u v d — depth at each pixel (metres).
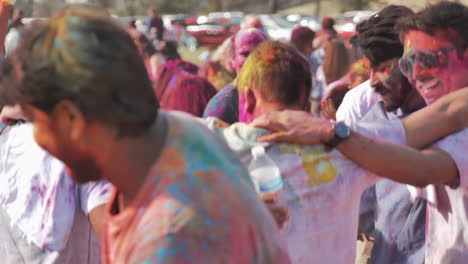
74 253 3.23
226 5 66.81
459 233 3.04
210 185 1.78
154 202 1.77
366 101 4.68
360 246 5.40
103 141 1.78
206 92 5.34
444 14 2.97
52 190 3.11
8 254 3.29
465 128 2.83
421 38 3.03
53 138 1.80
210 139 1.93
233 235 1.76
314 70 11.73
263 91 2.84
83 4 1.87
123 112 1.74
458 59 3.00
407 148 2.72
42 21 1.82
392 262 3.88
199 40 37.47
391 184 3.85
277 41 2.97
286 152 2.68
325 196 2.69
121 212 1.91
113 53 1.73
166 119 1.92
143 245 1.73
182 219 1.72
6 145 3.32
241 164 1.99
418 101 3.73
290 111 2.77
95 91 1.70
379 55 3.68
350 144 2.68
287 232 2.66
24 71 1.74
